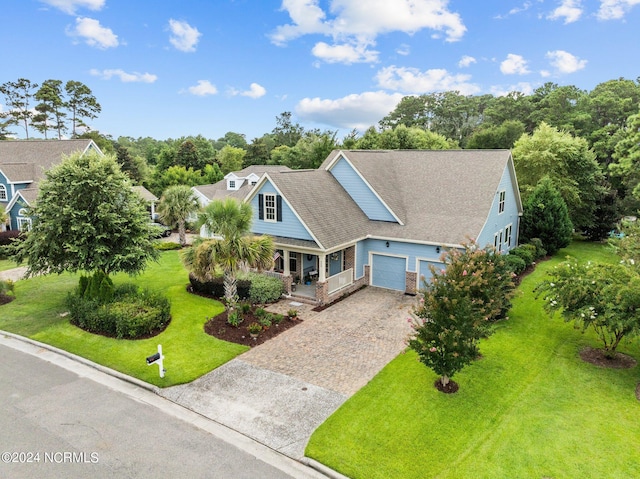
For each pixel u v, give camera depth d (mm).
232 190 43219
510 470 8500
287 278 20031
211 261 15797
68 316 17578
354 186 23125
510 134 55438
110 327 15539
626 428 9938
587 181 33312
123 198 18203
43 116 73125
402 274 21000
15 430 9852
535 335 15656
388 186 23328
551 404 11008
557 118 59031
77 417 10430
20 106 73500
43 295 20625
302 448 9242
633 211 34250
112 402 11188
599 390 11719
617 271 12977
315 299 19453
